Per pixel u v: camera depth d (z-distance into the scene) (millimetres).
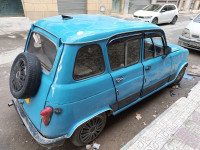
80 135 2555
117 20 3037
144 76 3162
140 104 4051
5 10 11047
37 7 11656
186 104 3951
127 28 2602
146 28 2928
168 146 2842
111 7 15586
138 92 3277
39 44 2543
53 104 2047
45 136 2230
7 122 3260
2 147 2738
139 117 3584
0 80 4668
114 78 2576
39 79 2189
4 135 2967
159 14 11812
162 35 3369
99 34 2234
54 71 2043
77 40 2018
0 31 9211
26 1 11148
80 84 2164
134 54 2881
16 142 2846
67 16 2863
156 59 3375
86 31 2205
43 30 2480
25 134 3012
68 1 13188
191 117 3535
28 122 2486
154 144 2867
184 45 7316
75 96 2135
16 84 2344
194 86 4824
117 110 2992
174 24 13773
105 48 2357
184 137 3037
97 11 14914
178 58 4102
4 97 3994
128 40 2654
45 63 2301
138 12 12258
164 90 4688
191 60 6762
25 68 2186
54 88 2018
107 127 3275
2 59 5934
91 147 2811
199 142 2949
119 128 3264
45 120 2086
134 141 2900
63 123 2162
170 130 3174
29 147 2770
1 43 7555
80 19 2826
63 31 2184
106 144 2889
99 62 2361
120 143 2934
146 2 18750
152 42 3176
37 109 2258
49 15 12375
